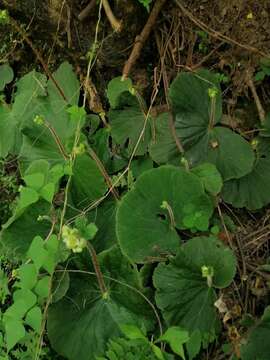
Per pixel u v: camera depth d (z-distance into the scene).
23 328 0.36
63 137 0.47
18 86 0.51
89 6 0.46
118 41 0.47
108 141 0.47
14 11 0.50
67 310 0.43
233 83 0.47
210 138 0.44
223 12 0.47
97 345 0.42
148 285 0.42
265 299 0.42
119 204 0.42
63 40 0.50
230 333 0.40
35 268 0.37
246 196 0.44
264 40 0.45
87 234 0.40
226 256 0.40
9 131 0.50
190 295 0.40
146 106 0.47
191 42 0.48
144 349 0.38
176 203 0.42
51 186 0.39
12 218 0.43
